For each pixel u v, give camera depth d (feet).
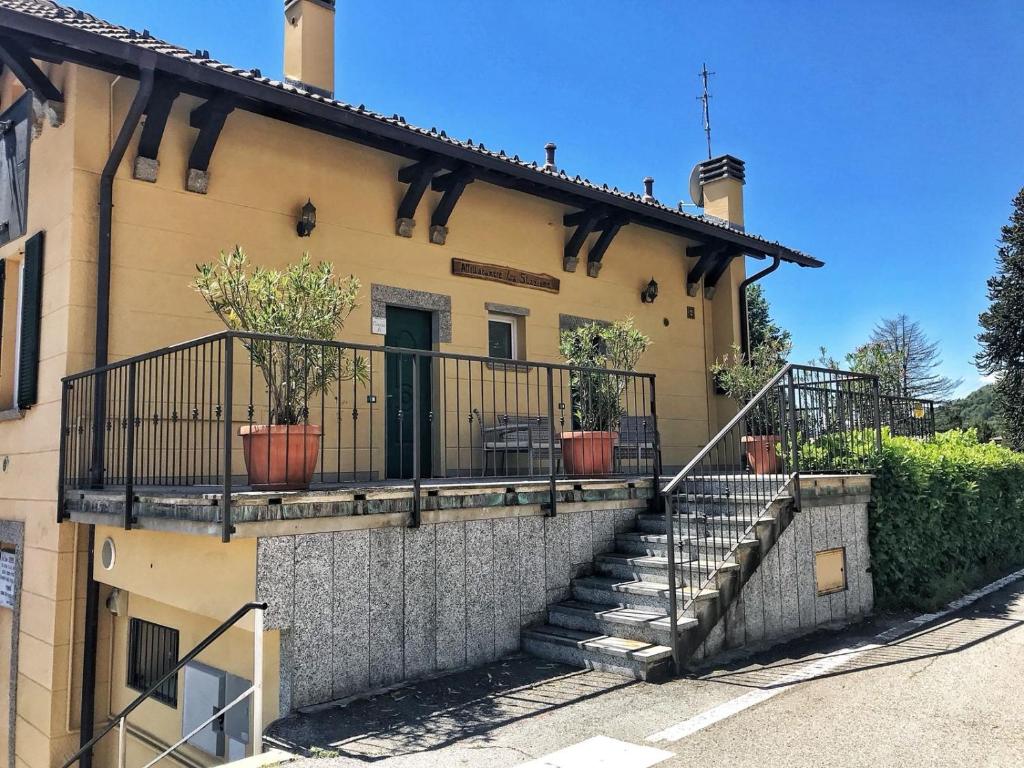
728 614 20.72
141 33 23.59
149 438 22.86
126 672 22.72
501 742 14.43
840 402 26.84
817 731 14.66
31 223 24.93
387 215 29.37
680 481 19.56
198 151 24.32
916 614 25.44
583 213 34.65
